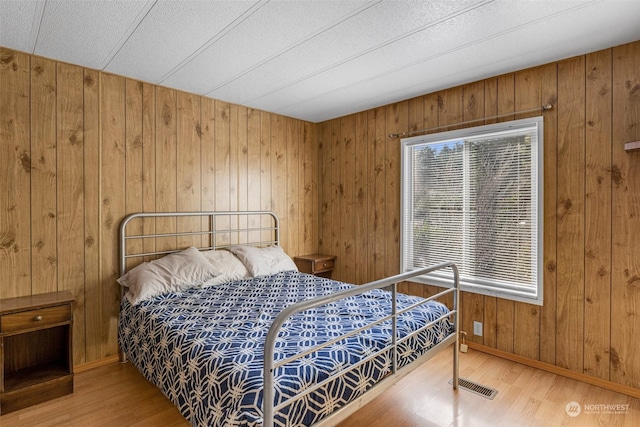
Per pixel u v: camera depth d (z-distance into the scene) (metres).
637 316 2.20
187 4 1.77
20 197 2.34
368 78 2.80
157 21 1.93
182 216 3.12
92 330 2.64
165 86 2.99
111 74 2.71
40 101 2.41
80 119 2.58
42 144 2.42
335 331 1.83
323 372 1.43
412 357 1.92
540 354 2.59
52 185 2.47
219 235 3.37
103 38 2.13
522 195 2.69
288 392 1.30
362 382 1.59
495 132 2.80
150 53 2.34
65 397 2.23
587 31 2.05
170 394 1.79
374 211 3.67
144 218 2.90
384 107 3.56
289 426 1.28
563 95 2.46
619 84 2.24
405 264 3.43
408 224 3.42
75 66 2.55
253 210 3.65
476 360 2.74
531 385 2.36
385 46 2.24
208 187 3.29
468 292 2.97
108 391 2.30
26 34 2.08
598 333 2.34
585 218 2.38
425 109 3.22
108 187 2.71
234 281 3.00
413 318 2.06
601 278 2.33
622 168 2.24
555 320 2.52
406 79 2.82
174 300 2.45
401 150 3.41
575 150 2.42
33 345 2.40
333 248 4.08
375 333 1.82
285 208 3.95
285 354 1.55
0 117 2.27
